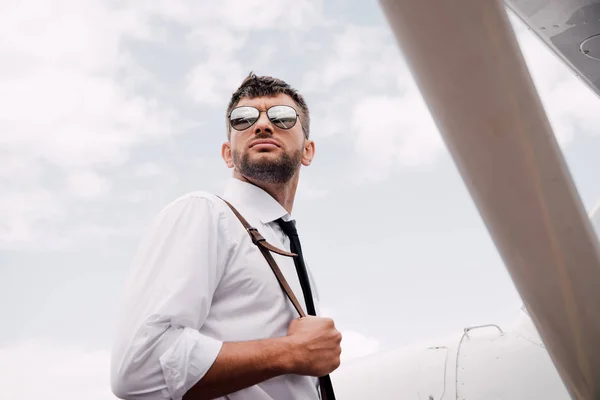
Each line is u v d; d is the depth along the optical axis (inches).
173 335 71.5
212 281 77.3
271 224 92.1
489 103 51.3
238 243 81.4
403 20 47.1
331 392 82.5
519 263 64.3
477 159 55.8
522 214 59.4
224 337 77.4
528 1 77.0
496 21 47.0
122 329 73.4
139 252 79.4
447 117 53.3
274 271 82.0
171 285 73.3
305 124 101.7
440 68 49.3
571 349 72.3
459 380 131.3
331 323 79.0
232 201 91.8
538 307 68.7
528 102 51.8
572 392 79.9
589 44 84.5
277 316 80.7
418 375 137.1
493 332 139.2
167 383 70.1
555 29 82.2
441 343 142.2
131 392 71.4
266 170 91.4
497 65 48.8
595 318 67.4
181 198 82.6
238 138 93.4
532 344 130.2
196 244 76.4
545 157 55.6
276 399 78.6
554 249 61.9
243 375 71.6
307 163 105.8
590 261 63.1
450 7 45.7
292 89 99.3
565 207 59.2
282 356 73.5
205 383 70.5
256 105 93.7
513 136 53.4
